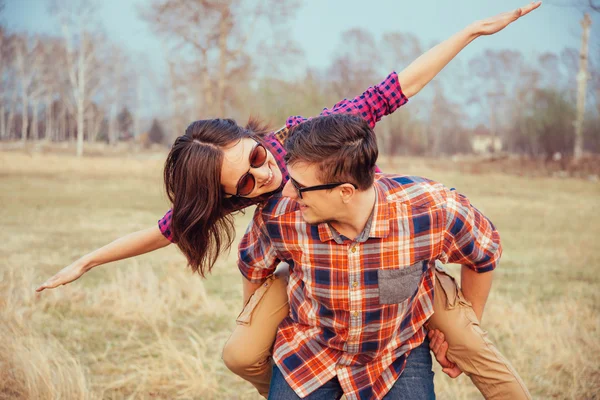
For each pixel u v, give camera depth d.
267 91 28.73
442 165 32.19
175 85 33.88
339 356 2.28
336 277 2.14
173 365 3.81
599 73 28.91
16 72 51.38
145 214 11.09
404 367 2.34
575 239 8.86
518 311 4.80
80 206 11.91
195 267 2.42
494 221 10.91
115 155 40.88
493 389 2.46
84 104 49.69
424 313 2.35
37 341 3.93
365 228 2.09
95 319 4.72
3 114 56.94
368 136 2.00
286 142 2.06
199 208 2.24
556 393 3.51
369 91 2.58
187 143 2.24
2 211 10.62
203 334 4.48
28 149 39.50
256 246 2.39
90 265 2.46
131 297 5.00
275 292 2.52
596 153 34.81
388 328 2.21
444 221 2.15
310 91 29.56
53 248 7.46
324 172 1.95
